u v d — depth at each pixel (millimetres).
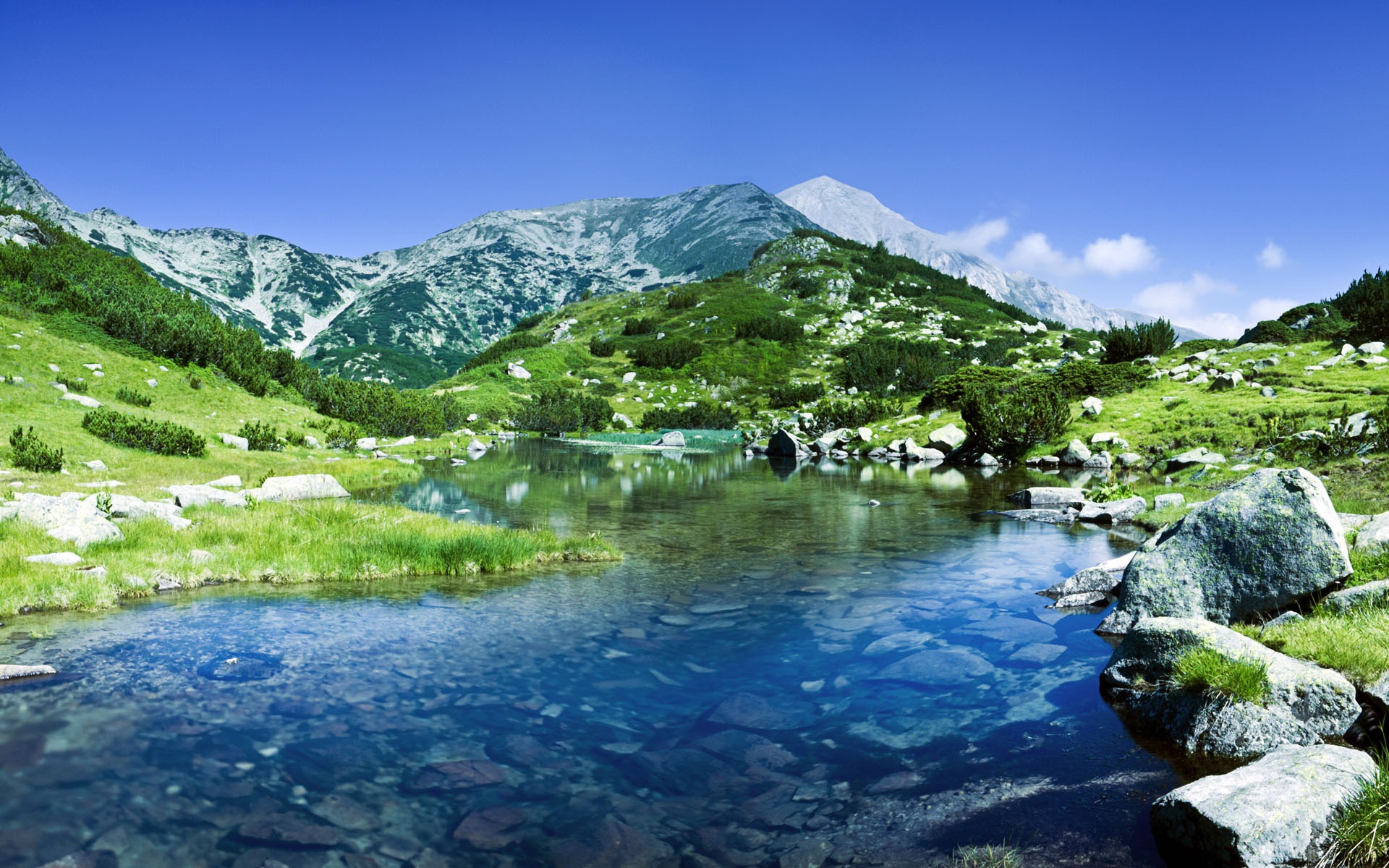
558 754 6555
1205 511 9727
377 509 19141
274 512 17625
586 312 142750
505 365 98250
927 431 48250
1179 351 54219
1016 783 5996
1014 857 4891
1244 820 4523
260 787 5727
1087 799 5680
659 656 9320
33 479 20172
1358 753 5242
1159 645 7594
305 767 6098
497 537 15539
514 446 56344
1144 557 10102
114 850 4754
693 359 101000
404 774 6074
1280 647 7383
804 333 107875
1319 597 8625
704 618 11078
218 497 18953
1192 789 4984
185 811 5312
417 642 9641
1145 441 35156
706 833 5293
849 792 5926
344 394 50719
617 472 36469
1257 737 6156
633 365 102750
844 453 48938
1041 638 10102
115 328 40875
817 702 7902
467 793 5789
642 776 6184
